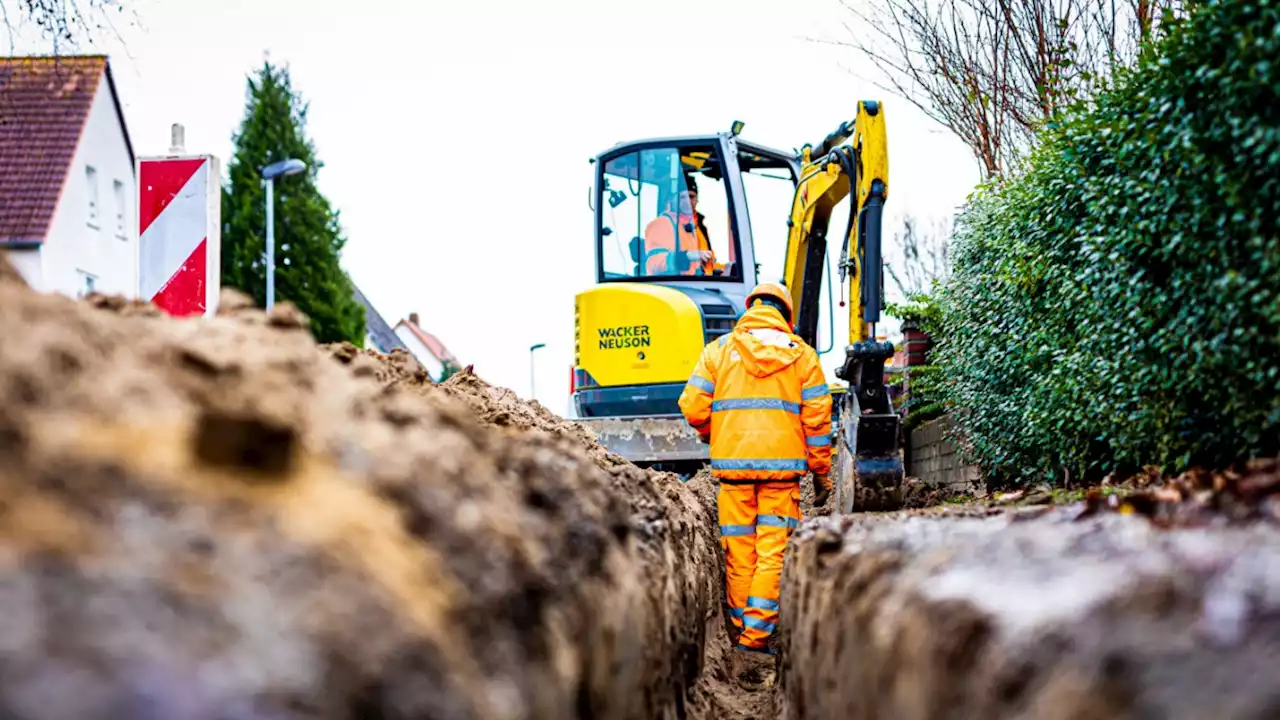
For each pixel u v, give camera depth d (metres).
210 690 1.57
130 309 3.70
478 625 2.39
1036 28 9.90
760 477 7.54
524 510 3.39
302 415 2.69
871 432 8.72
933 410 12.31
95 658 1.53
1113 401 6.14
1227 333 4.87
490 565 2.67
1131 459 6.38
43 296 2.93
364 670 1.84
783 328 7.81
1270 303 4.52
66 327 2.57
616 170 12.43
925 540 3.96
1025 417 7.70
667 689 4.96
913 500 10.48
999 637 2.35
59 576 1.66
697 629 6.61
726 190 12.11
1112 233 5.86
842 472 9.33
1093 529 3.58
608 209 12.45
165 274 5.39
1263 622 2.10
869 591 3.48
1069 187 6.63
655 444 11.45
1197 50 4.97
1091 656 2.10
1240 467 4.84
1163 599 2.32
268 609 1.80
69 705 1.45
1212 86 4.85
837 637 3.82
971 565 3.12
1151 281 5.62
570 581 3.21
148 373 2.51
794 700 5.09
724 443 7.65
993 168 10.30
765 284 8.16
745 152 12.73
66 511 1.83
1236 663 1.95
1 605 1.56
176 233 5.41
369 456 2.69
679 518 6.85
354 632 1.89
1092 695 1.98
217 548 1.89
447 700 1.97
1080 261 6.72
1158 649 2.06
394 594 2.08
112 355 2.58
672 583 5.41
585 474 4.56
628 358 11.72
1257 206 4.58
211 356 2.84
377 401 3.45
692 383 7.90
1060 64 9.41
